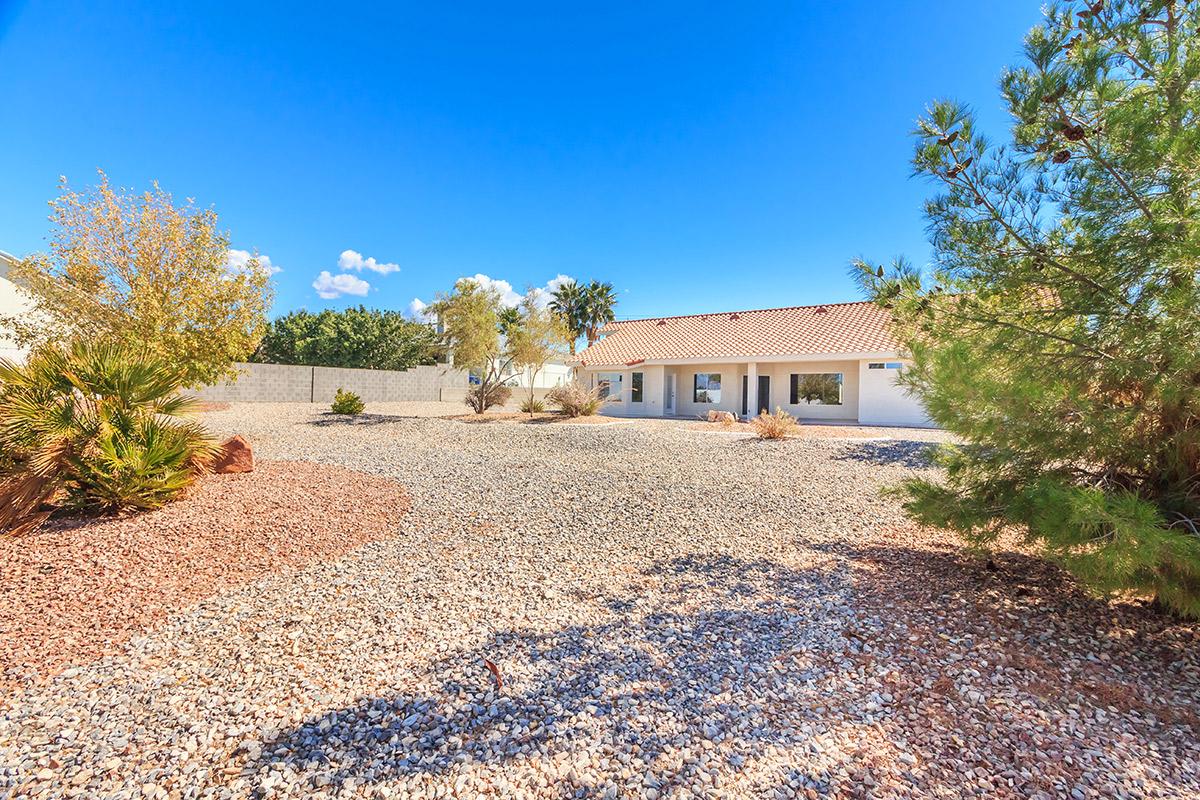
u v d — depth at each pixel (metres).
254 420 15.70
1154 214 3.09
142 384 6.26
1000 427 3.67
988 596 4.16
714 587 4.50
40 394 5.80
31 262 9.76
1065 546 3.28
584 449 11.92
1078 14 3.53
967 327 4.03
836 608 4.01
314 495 7.06
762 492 7.96
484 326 18.97
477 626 3.81
